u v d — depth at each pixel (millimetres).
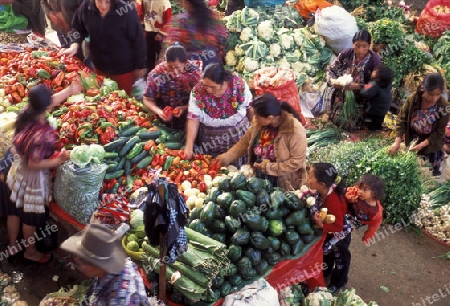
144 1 7066
